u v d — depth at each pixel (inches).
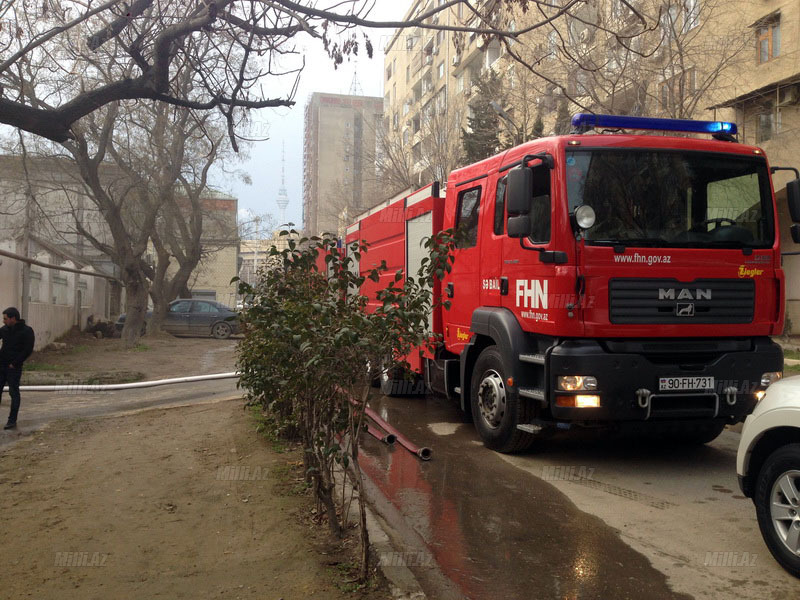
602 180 247.8
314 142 3174.2
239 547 167.6
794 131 687.1
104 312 1232.2
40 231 971.3
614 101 693.3
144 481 225.8
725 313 249.0
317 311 150.8
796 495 158.1
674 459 278.4
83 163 841.5
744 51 703.7
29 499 205.9
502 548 181.2
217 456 261.6
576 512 211.3
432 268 157.8
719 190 259.0
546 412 261.3
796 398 159.5
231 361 665.0
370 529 181.2
